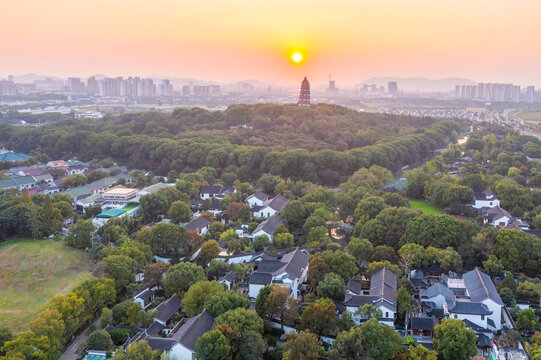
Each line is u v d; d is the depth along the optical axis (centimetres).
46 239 16962
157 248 16475
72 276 14575
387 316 11794
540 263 14475
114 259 14000
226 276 14262
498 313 12000
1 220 16875
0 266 14762
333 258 13912
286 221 18888
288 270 13638
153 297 13612
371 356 10150
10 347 10112
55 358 10569
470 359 10481
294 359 10019
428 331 11594
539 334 11112
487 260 14912
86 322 12512
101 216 19562
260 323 11119
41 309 12912
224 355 10000
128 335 11444
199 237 17050
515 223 18738
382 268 14000
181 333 10931
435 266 14812
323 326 11362
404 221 16662
